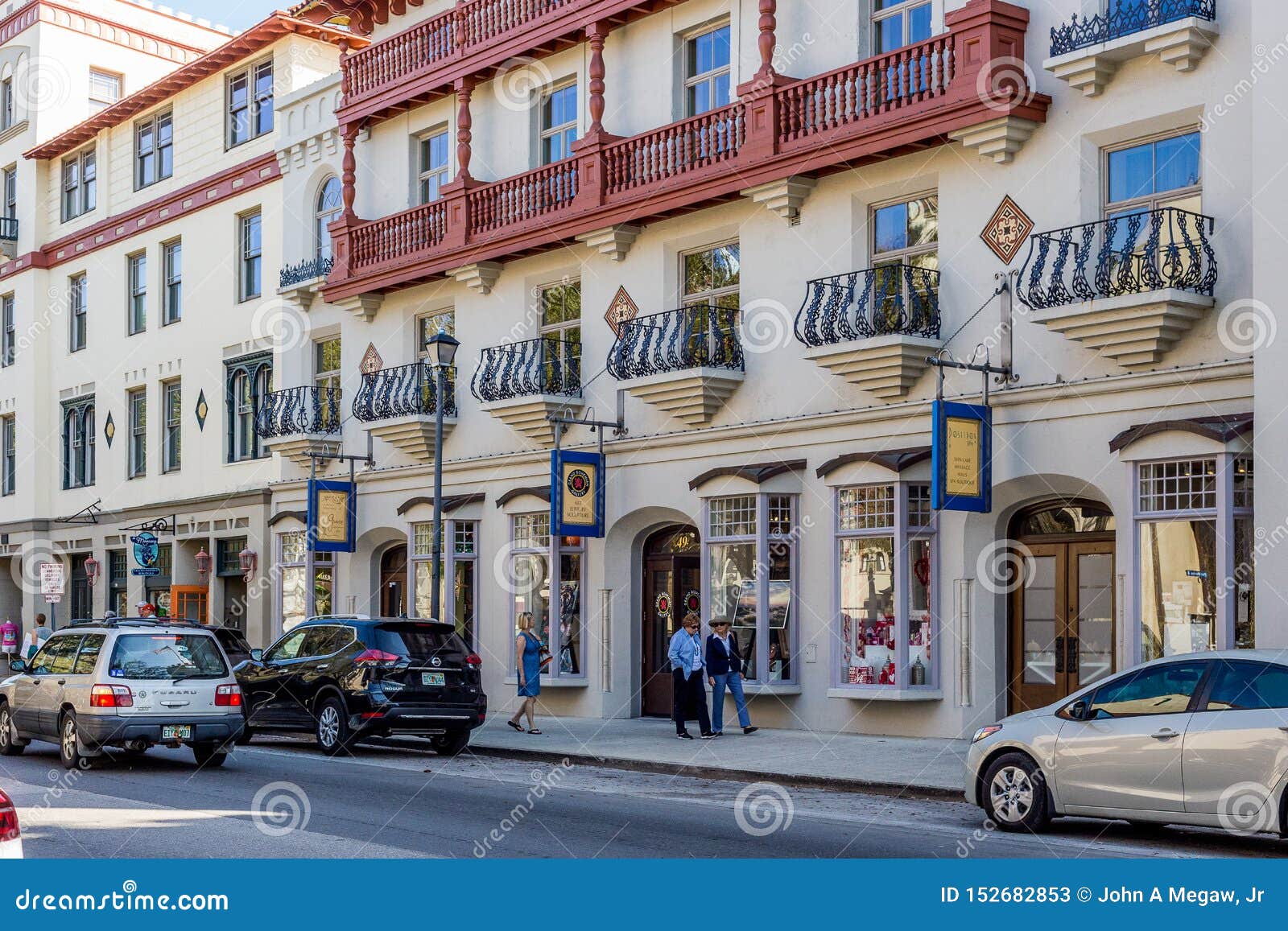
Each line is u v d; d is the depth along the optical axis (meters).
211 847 11.80
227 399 34.09
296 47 32.78
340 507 29.56
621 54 24.70
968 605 19.33
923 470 19.62
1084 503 18.94
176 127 36.72
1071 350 17.91
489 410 25.53
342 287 29.38
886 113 19.88
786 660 21.34
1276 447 15.09
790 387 21.48
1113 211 17.92
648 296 23.83
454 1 28.52
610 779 17.25
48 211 42.28
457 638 20.47
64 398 40.78
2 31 43.69
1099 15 17.62
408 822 13.27
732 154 22.11
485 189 26.31
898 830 12.97
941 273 19.58
